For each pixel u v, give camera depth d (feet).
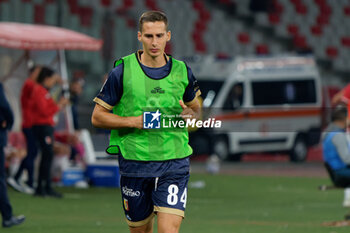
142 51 56.13
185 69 55.26
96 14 279.90
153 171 54.65
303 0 352.49
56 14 265.95
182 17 319.47
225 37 330.75
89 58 266.77
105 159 160.04
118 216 107.45
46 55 159.53
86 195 135.85
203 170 215.51
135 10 297.74
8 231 88.63
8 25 155.12
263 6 343.67
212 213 114.21
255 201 134.92
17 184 135.85
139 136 54.90
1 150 87.81
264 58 243.60
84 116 224.94
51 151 127.54
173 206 54.39
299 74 248.93
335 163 101.30
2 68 156.04
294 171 217.36
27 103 132.67
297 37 346.74
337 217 108.47
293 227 95.61
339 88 329.31
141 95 54.49
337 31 355.97
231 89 234.38
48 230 90.27
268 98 240.73
